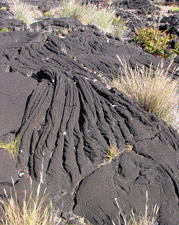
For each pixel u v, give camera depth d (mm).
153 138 3414
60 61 4980
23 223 2371
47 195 2797
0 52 5469
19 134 3402
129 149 3289
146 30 6984
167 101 3846
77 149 3221
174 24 7961
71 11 8453
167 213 2623
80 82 4027
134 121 3574
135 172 3000
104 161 3137
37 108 3672
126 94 4164
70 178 2957
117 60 5379
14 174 2977
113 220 2590
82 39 6156
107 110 3672
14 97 3955
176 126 3773
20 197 2730
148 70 5199
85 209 2695
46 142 3246
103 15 7977
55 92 3871
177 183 2859
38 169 2996
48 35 6172
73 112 3615
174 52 6152
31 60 5117
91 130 3408
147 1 10508
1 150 3209
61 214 2662
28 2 10406
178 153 3234
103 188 2840
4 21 7191
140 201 2732
